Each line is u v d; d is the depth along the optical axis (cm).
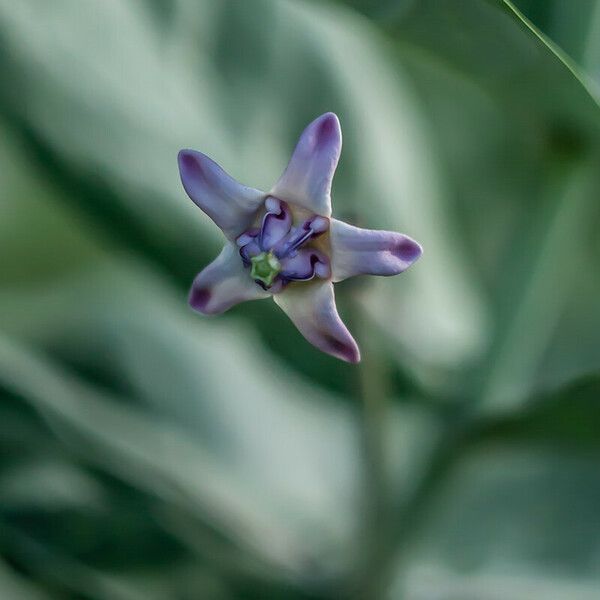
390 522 49
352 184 51
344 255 41
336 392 49
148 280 54
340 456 56
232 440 55
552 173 47
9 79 49
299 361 49
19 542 50
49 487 51
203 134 50
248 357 57
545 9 46
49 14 50
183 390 55
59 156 49
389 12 44
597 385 45
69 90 49
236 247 42
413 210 52
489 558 53
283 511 53
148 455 52
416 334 51
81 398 53
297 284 42
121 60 50
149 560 51
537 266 49
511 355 49
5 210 58
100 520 50
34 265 58
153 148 49
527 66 44
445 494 51
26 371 51
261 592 51
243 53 51
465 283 53
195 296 42
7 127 49
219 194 42
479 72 45
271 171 51
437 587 52
